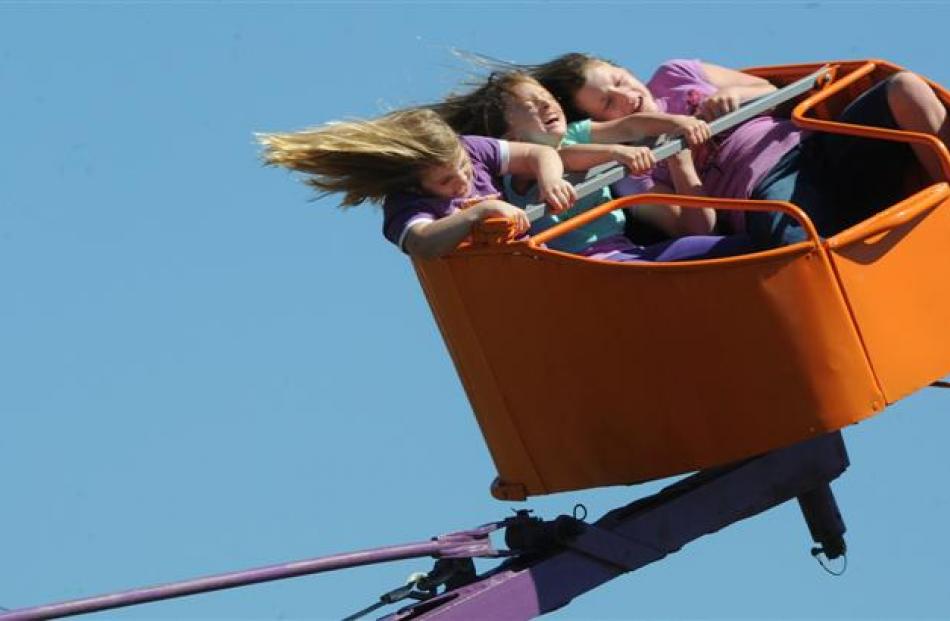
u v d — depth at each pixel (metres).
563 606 21.69
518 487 22.31
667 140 23.17
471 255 21.33
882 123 22.84
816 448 24.20
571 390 21.23
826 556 25.58
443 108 24.27
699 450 20.77
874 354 20.61
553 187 21.94
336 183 22.09
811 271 20.36
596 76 24.41
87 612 18.52
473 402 22.59
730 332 20.42
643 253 23.12
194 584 19.19
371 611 21.20
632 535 22.38
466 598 20.92
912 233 21.02
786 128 23.95
